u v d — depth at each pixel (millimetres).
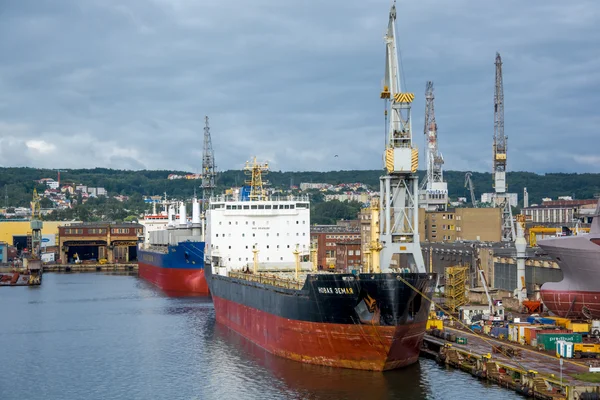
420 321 69750
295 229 109062
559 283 88938
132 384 71938
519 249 102250
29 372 77938
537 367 65438
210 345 89312
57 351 88250
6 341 95188
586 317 85938
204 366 77875
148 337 96125
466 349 74062
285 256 108625
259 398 65188
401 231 98062
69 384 72812
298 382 68625
